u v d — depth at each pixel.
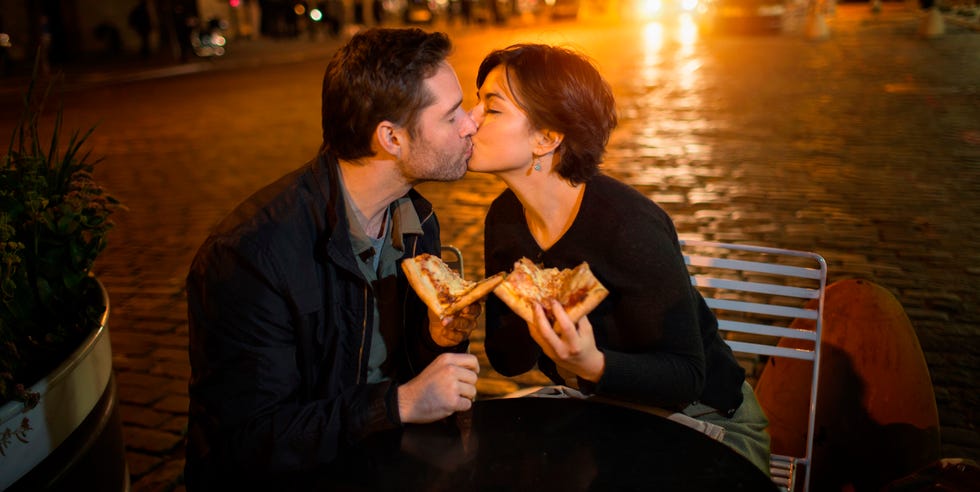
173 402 3.62
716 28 23.88
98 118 12.01
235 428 1.70
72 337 2.16
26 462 1.81
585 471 1.59
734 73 14.73
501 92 1.83
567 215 1.94
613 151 8.46
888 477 2.35
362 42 1.71
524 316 1.59
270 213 1.76
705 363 1.88
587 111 1.80
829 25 24.81
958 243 5.23
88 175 2.34
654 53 19.31
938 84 12.02
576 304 1.55
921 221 5.70
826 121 9.61
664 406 1.96
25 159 2.19
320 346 1.82
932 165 7.31
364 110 1.70
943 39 18.97
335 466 1.65
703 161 7.84
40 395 1.82
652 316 1.80
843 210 6.02
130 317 4.60
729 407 2.03
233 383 1.70
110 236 6.20
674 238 1.93
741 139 8.82
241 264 1.69
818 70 14.46
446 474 1.60
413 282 1.68
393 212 2.01
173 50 21.72
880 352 2.38
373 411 1.68
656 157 8.10
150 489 2.98
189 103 13.52
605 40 24.00
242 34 28.59
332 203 1.80
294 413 1.69
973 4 25.39
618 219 1.84
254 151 9.29
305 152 9.12
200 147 9.62
